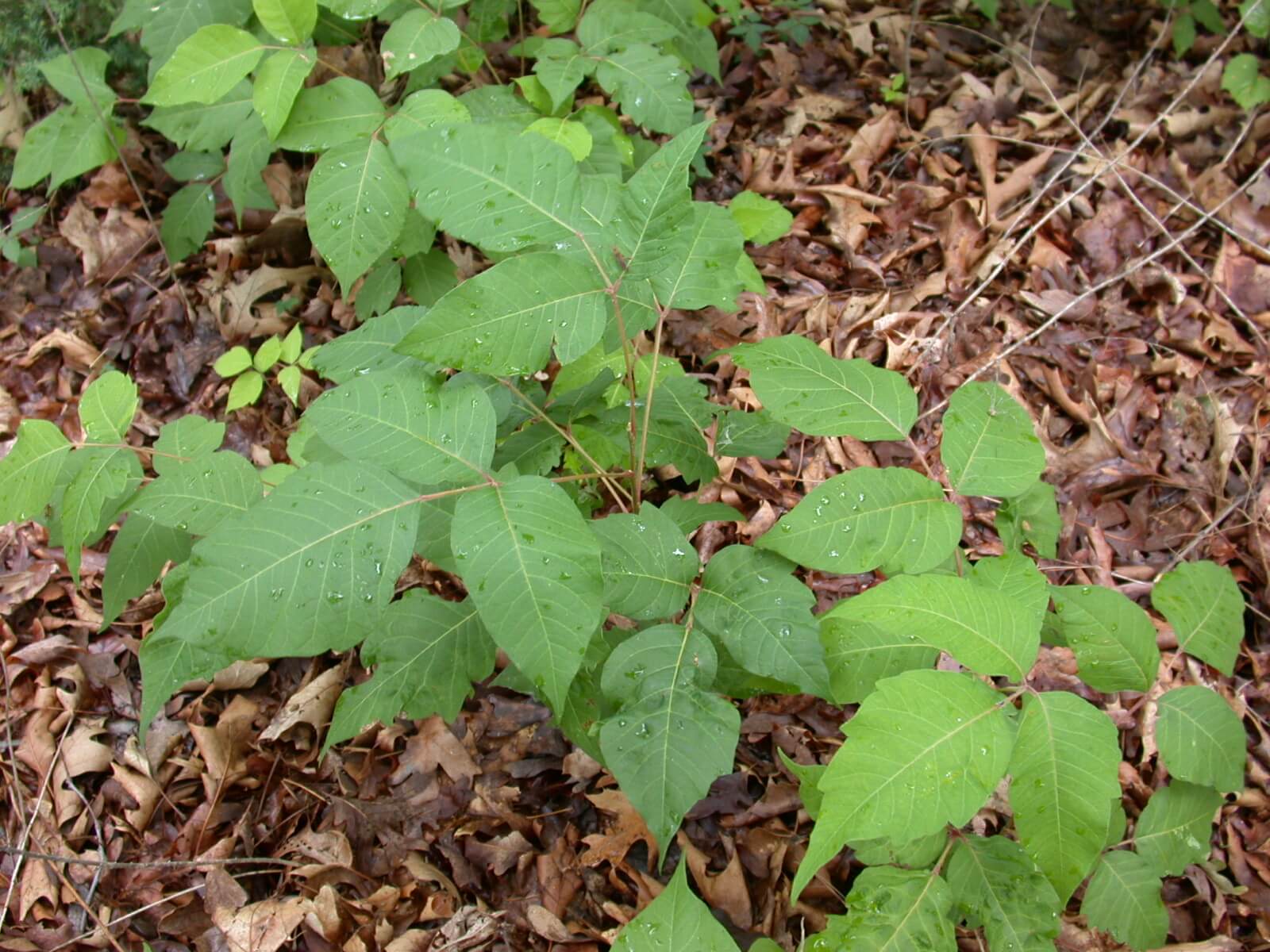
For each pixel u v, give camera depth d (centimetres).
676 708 53
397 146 56
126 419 65
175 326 114
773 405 58
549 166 55
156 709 56
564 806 83
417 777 84
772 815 80
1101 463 99
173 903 80
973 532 96
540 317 53
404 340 52
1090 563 94
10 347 114
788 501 98
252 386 100
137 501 61
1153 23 141
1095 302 112
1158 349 108
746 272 84
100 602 95
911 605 48
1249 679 87
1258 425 100
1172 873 59
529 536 51
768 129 132
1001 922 54
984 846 55
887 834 44
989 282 112
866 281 116
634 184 55
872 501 55
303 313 114
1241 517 95
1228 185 119
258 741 87
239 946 76
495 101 92
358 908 78
